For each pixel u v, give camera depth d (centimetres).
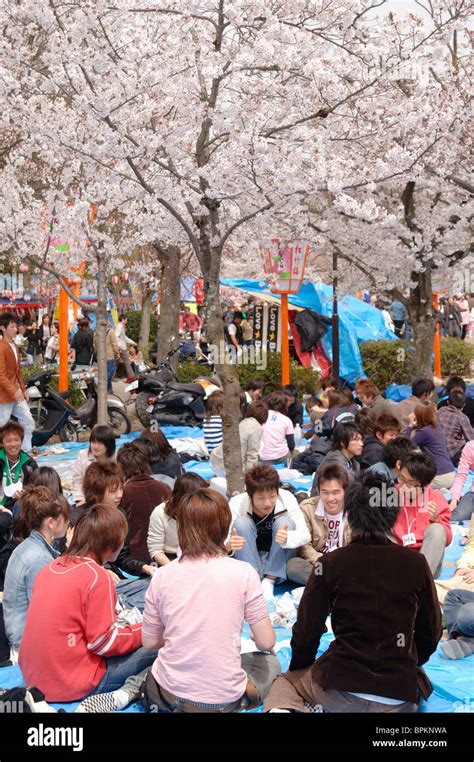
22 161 1179
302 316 1900
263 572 625
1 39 910
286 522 614
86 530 463
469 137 1140
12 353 1058
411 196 1232
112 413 1362
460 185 1126
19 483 715
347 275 1544
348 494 406
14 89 941
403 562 390
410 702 388
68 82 858
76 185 1227
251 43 858
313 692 403
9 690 424
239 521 619
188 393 1380
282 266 1341
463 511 806
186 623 398
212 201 837
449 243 1245
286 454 1038
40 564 500
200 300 2605
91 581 452
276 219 1191
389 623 389
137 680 449
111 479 609
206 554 405
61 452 1226
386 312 2397
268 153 859
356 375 1925
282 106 895
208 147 1010
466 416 1022
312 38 911
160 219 1259
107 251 1226
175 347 1670
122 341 1853
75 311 2325
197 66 864
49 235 1147
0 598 589
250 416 992
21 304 2809
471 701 451
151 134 860
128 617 510
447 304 2588
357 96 930
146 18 951
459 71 1094
